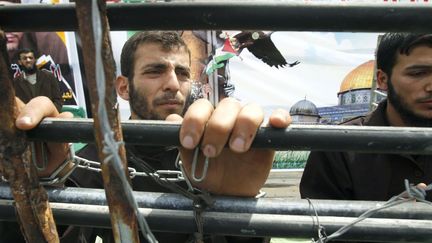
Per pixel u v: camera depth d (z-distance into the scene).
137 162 0.65
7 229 0.82
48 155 0.63
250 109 0.58
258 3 0.55
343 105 4.68
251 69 4.55
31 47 4.00
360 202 0.64
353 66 4.63
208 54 4.43
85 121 0.58
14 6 0.59
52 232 0.59
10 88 0.55
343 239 0.61
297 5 0.55
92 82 0.47
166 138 0.57
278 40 4.54
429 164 1.23
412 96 1.20
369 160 1.27
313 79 4.63
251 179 0.66
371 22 0.55
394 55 1.22
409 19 0.54
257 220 0.61
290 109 4.64
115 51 3.88
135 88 1.37
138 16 0.57
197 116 0.56
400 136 0.55
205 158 0.62
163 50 1.35
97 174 1.05
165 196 0.64
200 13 0.56
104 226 0.64
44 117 0.59
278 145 0.57
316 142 0.56
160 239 0.97
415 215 0.62
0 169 0.62
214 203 0.62
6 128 0.55
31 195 0.57
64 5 0.58
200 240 0.64
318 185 1.34
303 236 0.61
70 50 4.12
